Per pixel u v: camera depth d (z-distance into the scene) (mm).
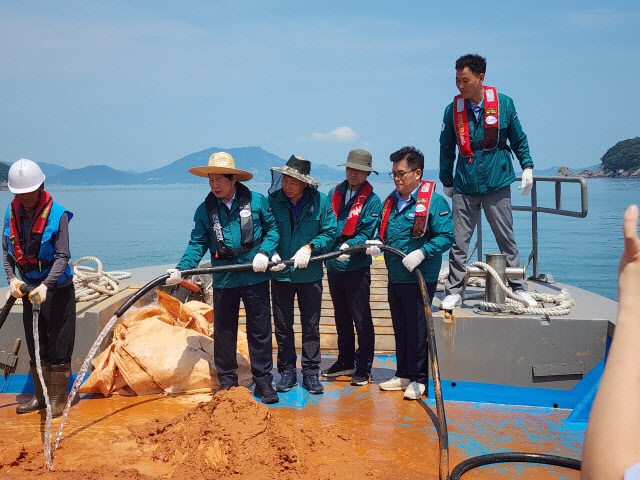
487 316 5344
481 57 5680
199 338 5746
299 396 5414
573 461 4004
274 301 5598
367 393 5516
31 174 4621
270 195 5520
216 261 5266
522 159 5914
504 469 4047
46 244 4754
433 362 4496
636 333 776
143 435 4441
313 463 4043
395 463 4102
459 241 6023
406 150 5316
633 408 747
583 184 5988
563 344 5246
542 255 24031
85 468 3988
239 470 3846
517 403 5316
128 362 5375
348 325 5895
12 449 4199
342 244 5551
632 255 788
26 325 4961
